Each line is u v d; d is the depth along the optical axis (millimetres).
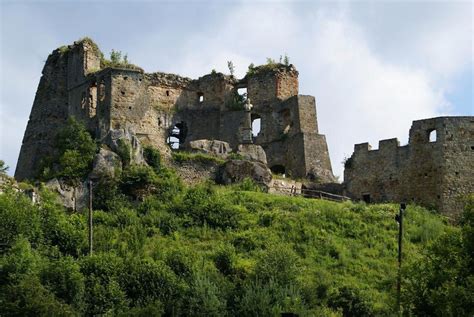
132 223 56062
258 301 44500
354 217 59688
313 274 50875
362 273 52031
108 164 62125
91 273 45438
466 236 39688
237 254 52469
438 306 37188
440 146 65625
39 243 49656
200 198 59500
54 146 70750
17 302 41062
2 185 55562
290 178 71812
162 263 47719
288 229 56688
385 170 68062
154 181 61250
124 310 43562
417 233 58219
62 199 60312
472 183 64875
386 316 44031
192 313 43844
